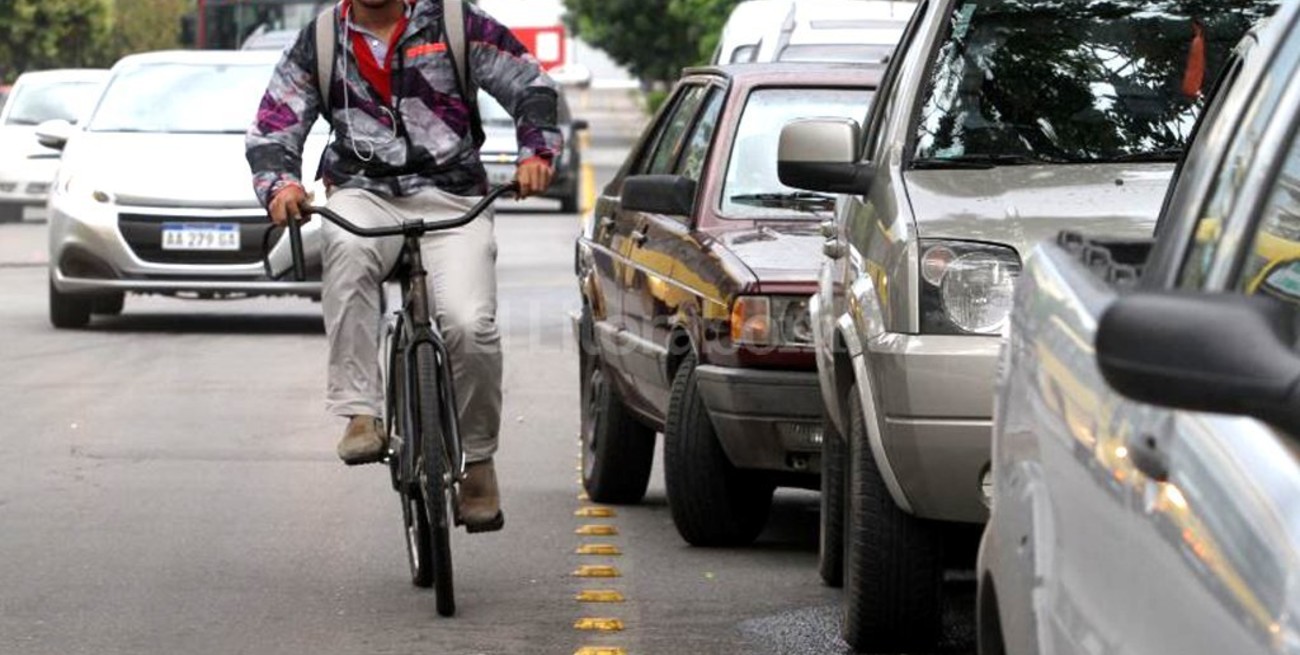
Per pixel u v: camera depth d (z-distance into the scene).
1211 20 16.36
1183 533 6.61
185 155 37.56
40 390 30.25
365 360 16.88
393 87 16.80
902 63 16.81
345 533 20.11
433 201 16.88
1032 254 9.72
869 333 14.52
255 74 39.88
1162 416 6.96
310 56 16.86
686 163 21.34
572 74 123.00
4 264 54.00
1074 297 8.41
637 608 17.19
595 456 22.19
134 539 19.72
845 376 15.84
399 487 17.39
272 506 21.50
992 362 13.82
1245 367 5.82
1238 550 6.21
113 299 40.09
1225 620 6.20
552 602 17.34
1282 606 5.88
